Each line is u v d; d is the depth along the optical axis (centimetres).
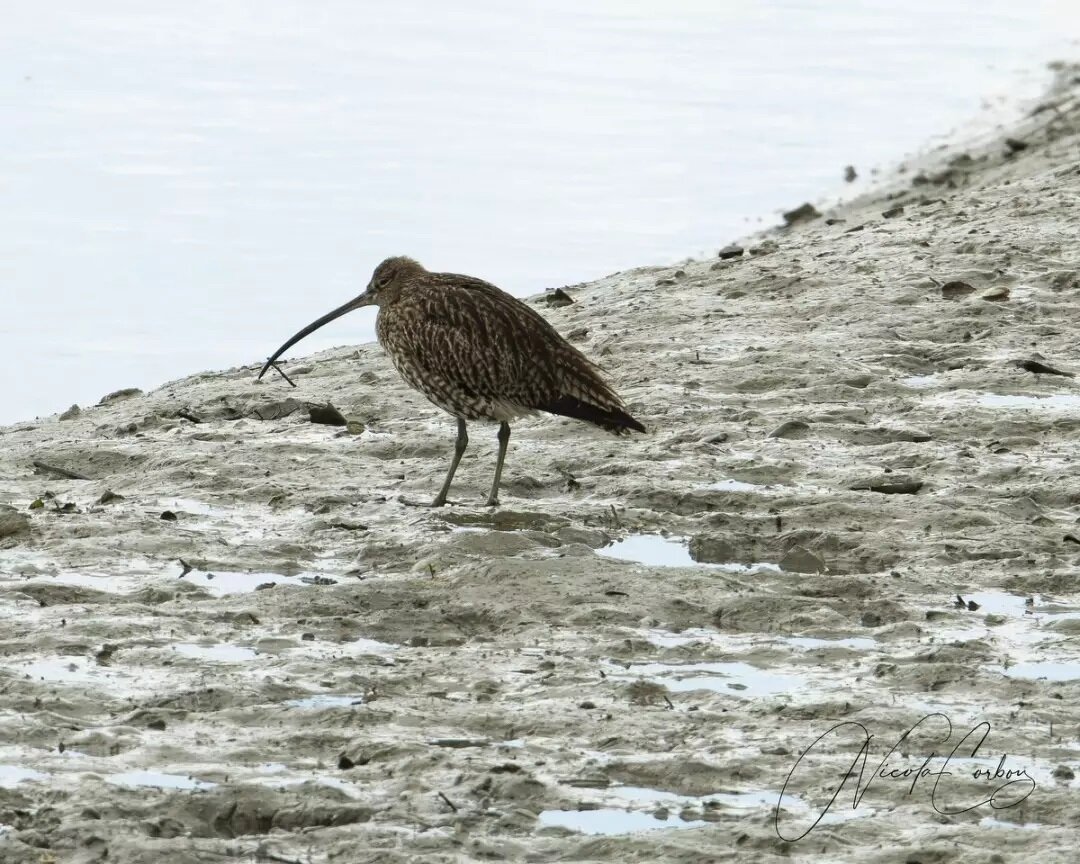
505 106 3816
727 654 1179
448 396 1530
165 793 959
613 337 2031
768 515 1461
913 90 3856
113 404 1980
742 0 4791
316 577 1345
